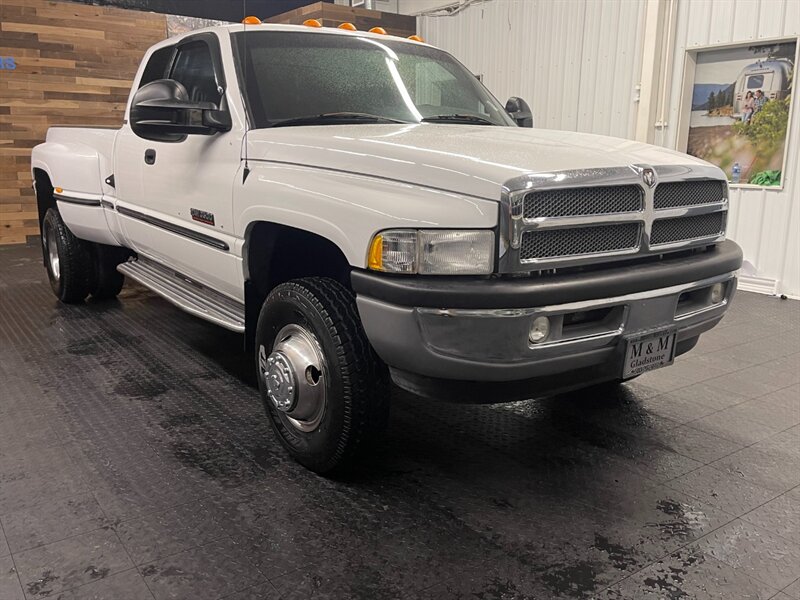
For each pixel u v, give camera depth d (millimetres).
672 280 2588
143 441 3045
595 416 3443
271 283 3131
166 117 3252
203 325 4969
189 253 3586
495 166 2266
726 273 2898
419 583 2094
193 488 2643
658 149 2883
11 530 2332
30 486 2631
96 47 9133
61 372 3936
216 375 3916
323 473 2742
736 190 6758
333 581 2096
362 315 2410
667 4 6934
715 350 4629
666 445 3113
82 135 4945
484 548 2283
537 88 8500
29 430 3141
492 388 2373
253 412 3393
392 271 2295
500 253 2205
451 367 2270
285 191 2707
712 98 6824
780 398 3717
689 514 2520
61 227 5219
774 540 2357
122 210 4367
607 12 7531
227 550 2244
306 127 2990
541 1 8273
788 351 4617
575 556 2246
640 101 7250
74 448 2963
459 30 9531
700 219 2834
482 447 3066
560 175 2270
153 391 3654
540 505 2568
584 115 7973
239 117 3127
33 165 5426
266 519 2436
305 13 9609
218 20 9953
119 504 2514
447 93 3793
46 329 4828
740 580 2131
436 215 2244
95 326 4914
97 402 3488
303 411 2701
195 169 3377
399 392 3736
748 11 6395
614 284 2389
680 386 3896
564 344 2334
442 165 2305
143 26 9438
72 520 2400
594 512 2523
